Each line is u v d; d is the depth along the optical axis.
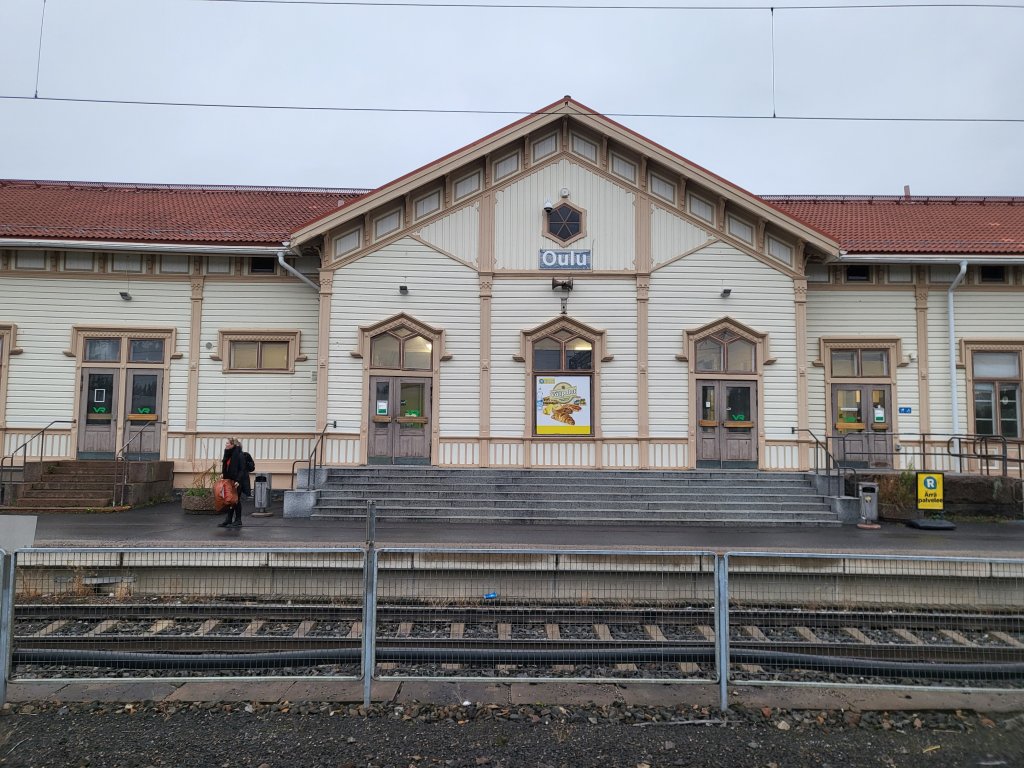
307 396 16.45
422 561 8.12
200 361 16.50
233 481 11.94
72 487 14.41
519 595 8.02
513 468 15.12
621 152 15.91
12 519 5.50
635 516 13.10
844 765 4.64
